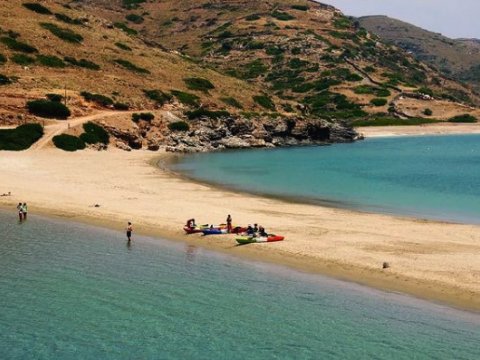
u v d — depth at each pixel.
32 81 115.75
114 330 25.53
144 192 57.81
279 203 54.56
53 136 93.06
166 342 24.39
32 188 57.84
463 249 36.00
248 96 152.62
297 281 31.08
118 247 38.00
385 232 41.25
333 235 40.03
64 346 24.03
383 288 29.62
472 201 57.56
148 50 164.88
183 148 114.00
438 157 110.62
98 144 98.44
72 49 140.00
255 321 26.34
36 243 38.88
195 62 176.62
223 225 42.03
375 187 67.56
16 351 23.58
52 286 30.64
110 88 126.19
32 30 140.12
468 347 23.53
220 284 30.88
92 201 52.16
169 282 31.23
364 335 24.80
